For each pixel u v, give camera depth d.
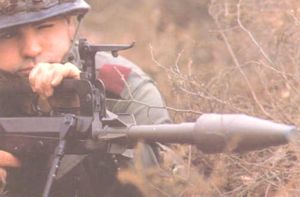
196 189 6.07
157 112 6.42
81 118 5.36
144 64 9.34
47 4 5.63
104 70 6.39
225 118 4.70
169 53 8.59
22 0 5.61
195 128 4.79
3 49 5.66
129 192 5.86
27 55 5.64
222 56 8.89
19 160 5.66
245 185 6.38
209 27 9.98
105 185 5.77
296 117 6.86
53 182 5.54
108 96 6.40
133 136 5.15
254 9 8.22
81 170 5.70
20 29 5.63
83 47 5.52
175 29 10.58
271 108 7.16
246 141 4.64
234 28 7.81
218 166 6.35
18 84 5.68
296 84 7.18
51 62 5.68
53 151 5.48
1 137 5.60
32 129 5.52
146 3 11.72
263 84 7.10
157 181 5.94
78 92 5.39
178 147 6.56
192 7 11.43
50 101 5.52
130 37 11.23
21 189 5.79
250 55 7.89
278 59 7.64
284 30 7.76
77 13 5.75
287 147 6.33
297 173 6.30
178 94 6.92
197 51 9.15
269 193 6.46
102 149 5.33
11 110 5.73
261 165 6.33
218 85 7.22
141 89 6.48
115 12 11.91
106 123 5.30
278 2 8.10
